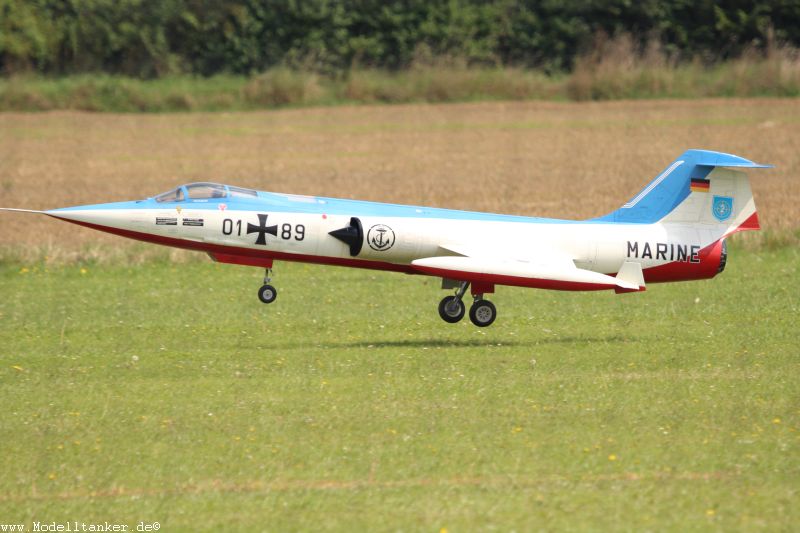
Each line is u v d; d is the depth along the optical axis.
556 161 149.62
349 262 62.06
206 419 43.72
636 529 32.44
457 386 48.78
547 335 62.03
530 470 37.38
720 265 64.75
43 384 50.09
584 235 62.84
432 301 74.06
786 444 39.94
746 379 49.94
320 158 156.38
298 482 36.69
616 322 66.06
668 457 38.62
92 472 37.97
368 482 36.50
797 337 59.81
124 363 54.38
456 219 62.31
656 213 64.38
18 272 84.06
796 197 118.94
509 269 57.81
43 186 133.12
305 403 45.97
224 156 158.75
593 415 43.75
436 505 34.31
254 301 74.00
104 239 98.56
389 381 49.97
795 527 32.50
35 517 34.06
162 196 61.97
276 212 61.03
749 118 185.25
